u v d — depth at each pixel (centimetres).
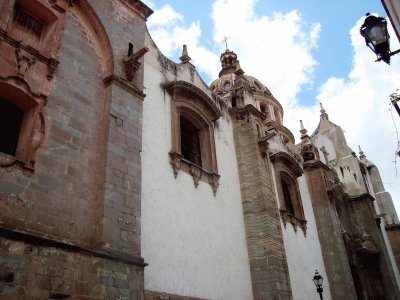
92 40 1577
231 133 2366
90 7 1582
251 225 2062
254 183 2188
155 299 1373
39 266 1005
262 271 1938
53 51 1371
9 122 1207
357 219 3769
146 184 1567
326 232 2905
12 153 1173
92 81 1483
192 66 2228
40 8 1404
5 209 1034
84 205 1242
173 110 1883
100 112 1455
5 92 1202
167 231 1567
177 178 1752
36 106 1238
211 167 2011
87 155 1330
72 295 1045
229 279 1792
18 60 1240
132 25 1784
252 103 2519
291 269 2308
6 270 941
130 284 1196
